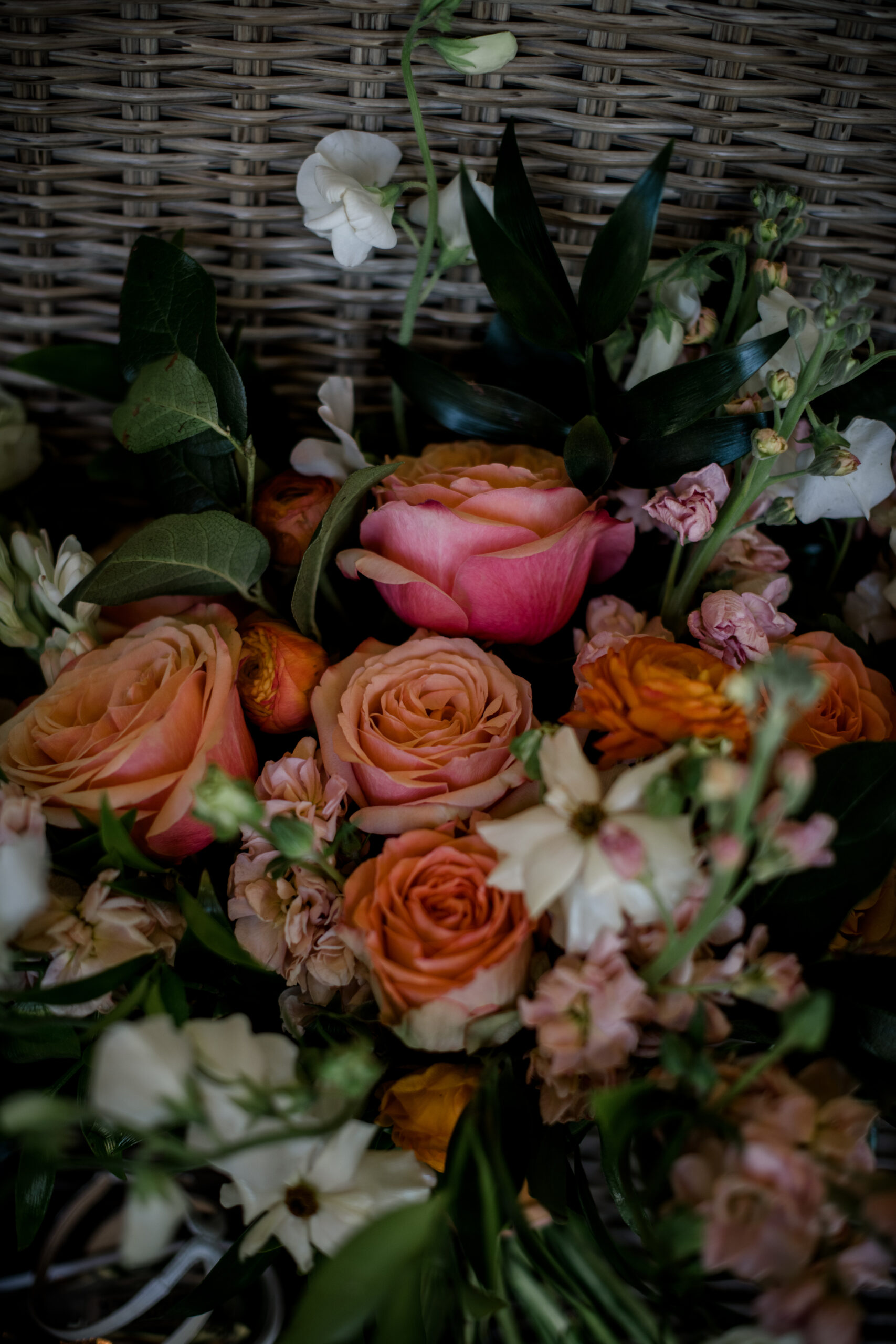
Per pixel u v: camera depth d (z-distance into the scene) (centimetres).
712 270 46
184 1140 39
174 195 47
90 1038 40
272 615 46
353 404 49
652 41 44
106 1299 47
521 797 41
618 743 38
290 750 46
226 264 48
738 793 34
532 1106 40
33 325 49
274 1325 46
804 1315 33
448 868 39
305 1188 37
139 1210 32
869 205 47
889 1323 50
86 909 39
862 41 44
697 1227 34
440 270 46
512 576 42
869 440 44
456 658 42
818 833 34
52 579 45
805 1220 33
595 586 48
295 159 47
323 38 44
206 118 45
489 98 45
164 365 42
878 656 46
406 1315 35
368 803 42
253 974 41
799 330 42
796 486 45
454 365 50
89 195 47
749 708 34
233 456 46
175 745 41
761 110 45
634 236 43
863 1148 36
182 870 44
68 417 51
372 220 43
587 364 45
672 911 36
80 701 42
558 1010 36
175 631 42
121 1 44
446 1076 39
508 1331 43
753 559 46
